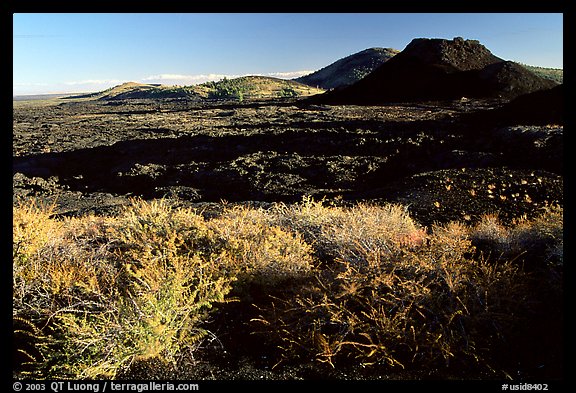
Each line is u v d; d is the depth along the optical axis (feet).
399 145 57.11
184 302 11.37
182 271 11.99
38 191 50.06
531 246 15.51
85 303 10.47
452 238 14.75
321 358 10.40
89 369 9.21
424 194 33.04
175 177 53.16
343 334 10.89
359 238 15.92
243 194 44.65
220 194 45.34
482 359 10.21
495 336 10.96
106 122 134.31
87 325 9.87
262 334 11.38
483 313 11.12
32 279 11.92
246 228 16.83
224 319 12.05
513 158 42.83
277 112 125.39
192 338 10.69
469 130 63.93
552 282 12.53
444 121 74.69
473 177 36.17
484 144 51.60
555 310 11.51
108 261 14.23
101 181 56.75
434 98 143.74
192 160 61.05
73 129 116.16
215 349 10.84
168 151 67.10
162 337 10.20
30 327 10.83
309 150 60.85
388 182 45.19
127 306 10.46
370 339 10.34
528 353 10.37
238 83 480.23
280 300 12.16
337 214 19.66
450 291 11.82
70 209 37.73
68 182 57.36
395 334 10.67
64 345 9.56
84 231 17.10
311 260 15.19
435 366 10.15
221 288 11.99
